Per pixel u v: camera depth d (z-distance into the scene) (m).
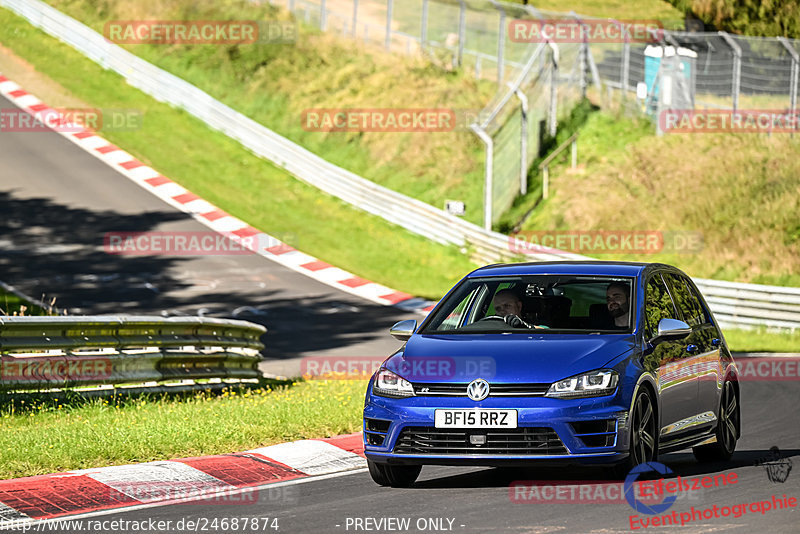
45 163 149.50
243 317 98.62
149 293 106.88
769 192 130.25
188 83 177.25
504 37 177.50
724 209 129.12
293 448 37.72
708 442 35.47
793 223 125.50
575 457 28.84
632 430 29.69
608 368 29.67
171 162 155.12
